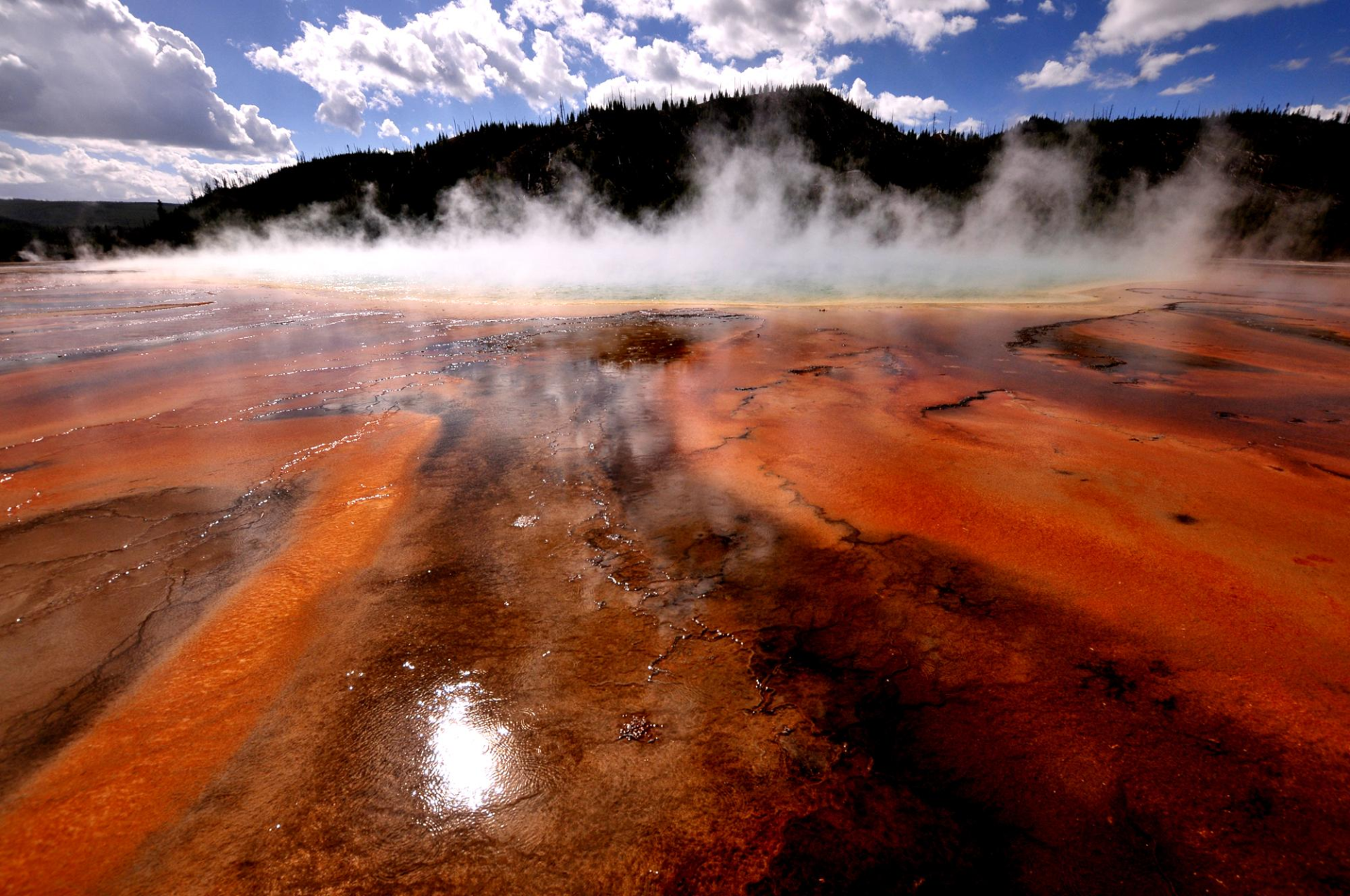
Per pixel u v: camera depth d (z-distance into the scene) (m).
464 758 1.42
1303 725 1.47
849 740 1.47
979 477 2.89
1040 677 1.65
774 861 1.19
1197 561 2.16
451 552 2.31
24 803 1.30
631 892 1.14
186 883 1.15
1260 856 1.17
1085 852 1.19
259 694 1.61
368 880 1.16
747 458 3.19
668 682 1.66
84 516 2.59
